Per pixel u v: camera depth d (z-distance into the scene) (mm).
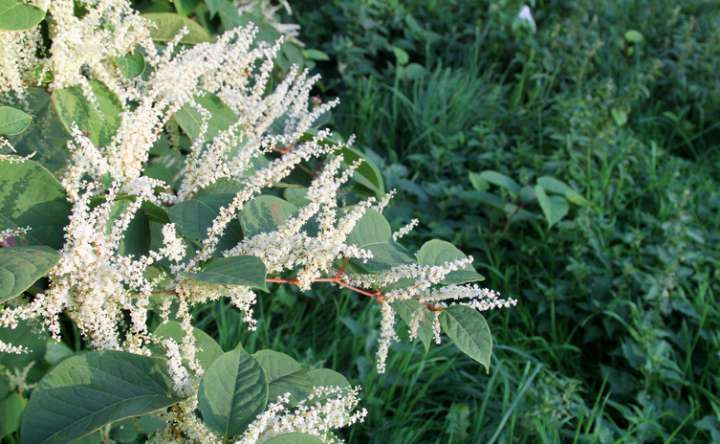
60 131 1905
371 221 1735
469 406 3271
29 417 1259
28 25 1638
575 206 4191
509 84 5516
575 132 4633
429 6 6016
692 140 5695
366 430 3023
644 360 3400
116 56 1853
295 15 5621
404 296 1662
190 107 1989
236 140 2014
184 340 1574
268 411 1337
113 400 1322
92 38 1790
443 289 1655
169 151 2275
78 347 2596
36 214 1523
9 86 1827
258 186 1702
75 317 1482
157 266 1697
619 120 4875
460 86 5266
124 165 1664
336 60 5465
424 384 3250
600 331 3701
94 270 1397
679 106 5918
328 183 1639
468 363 3467
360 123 4973
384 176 4320
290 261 1558
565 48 5703
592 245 3924
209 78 2045
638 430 3111
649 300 3711
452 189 4223
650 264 3973
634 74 5801
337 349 3393
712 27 6480
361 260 1645
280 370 1622
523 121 5102
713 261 3961
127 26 1850
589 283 3863
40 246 1352
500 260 4062
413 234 4102
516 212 4051
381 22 5574
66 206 1550
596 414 3252
